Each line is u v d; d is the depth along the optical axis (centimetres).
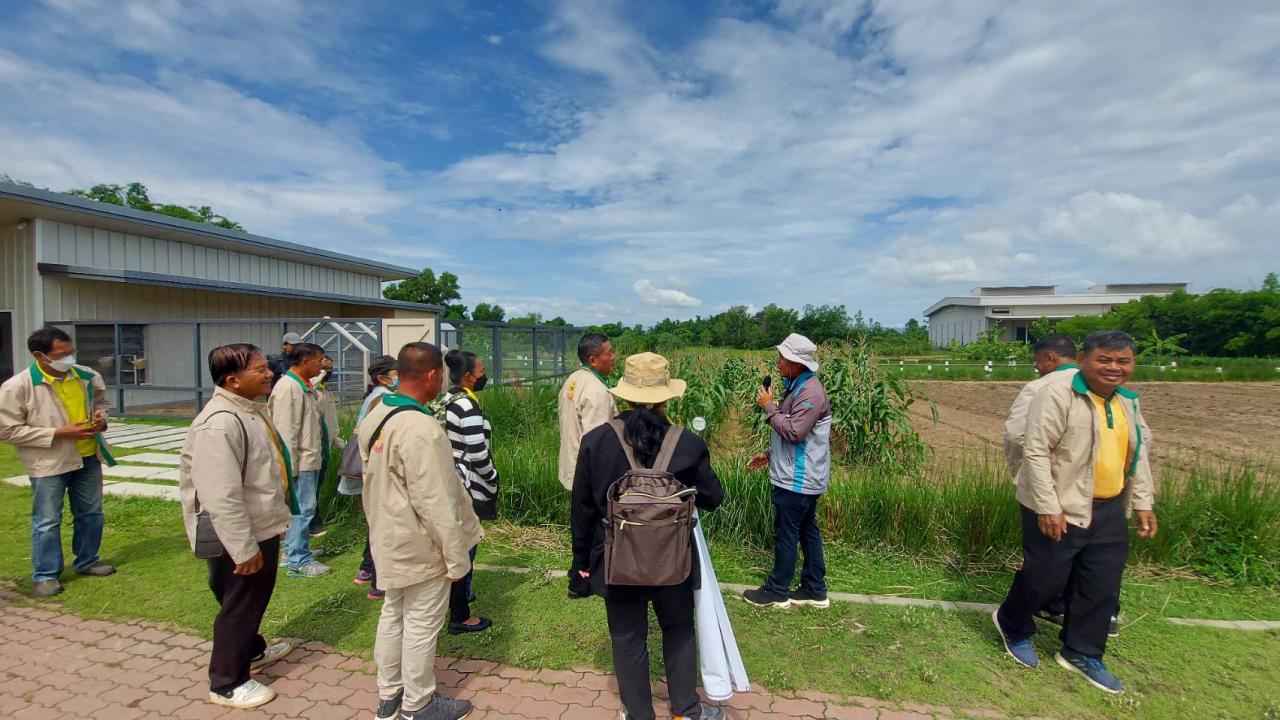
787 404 360
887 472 606
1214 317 3362
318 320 1138
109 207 1152
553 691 289
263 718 268
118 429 1037
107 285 1251
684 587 244
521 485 537
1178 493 471
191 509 277
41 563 388
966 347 3800
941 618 360
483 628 346
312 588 404
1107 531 294
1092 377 295
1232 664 314
